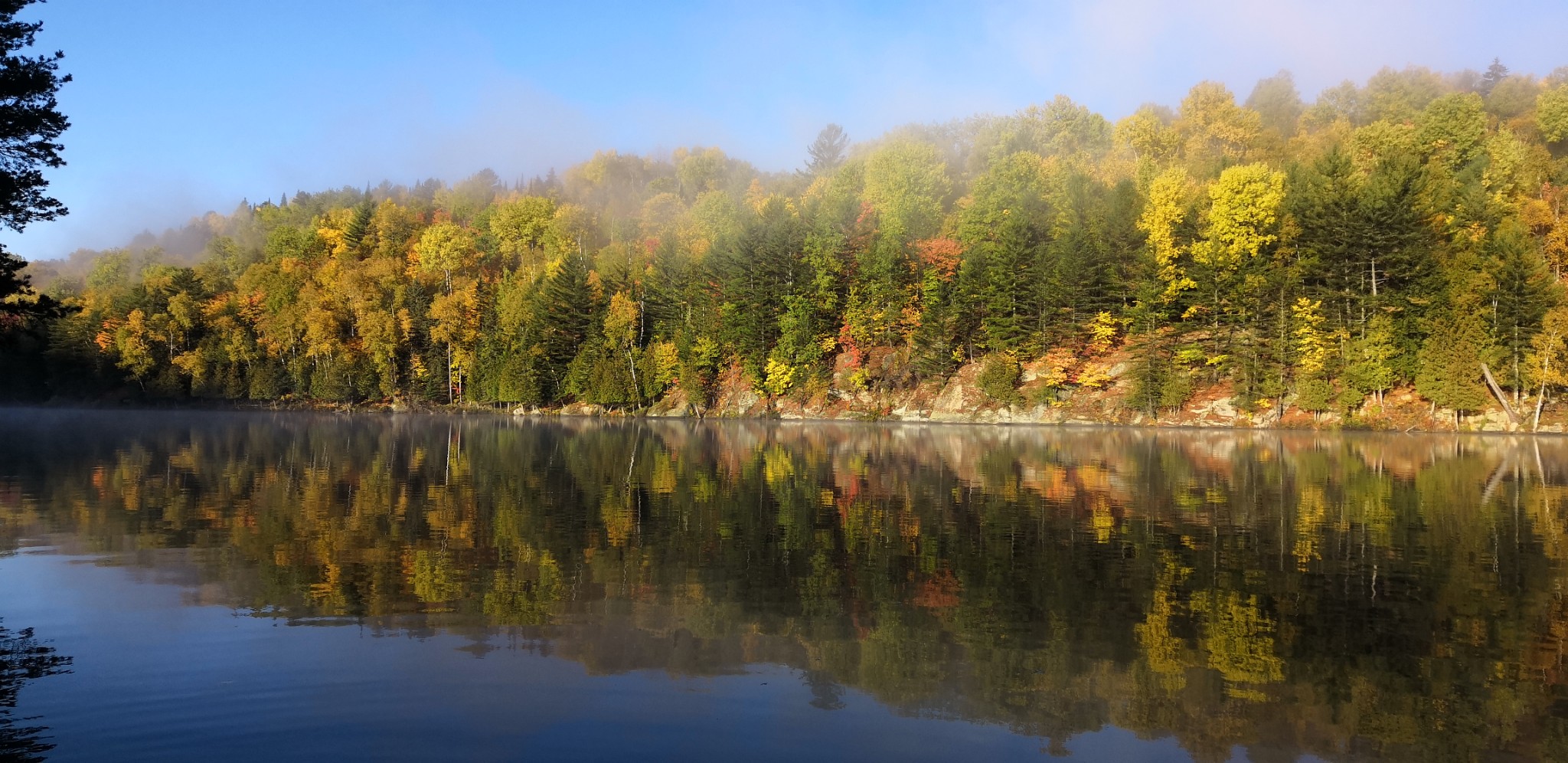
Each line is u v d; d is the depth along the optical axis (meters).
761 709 9.03
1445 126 75.88
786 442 50.91
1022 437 55.72
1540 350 53.06
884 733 8.45
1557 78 104.19
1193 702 9.40
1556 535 19.11
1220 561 16.45
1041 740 8.36
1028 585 14.53
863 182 112.88
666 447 46.69
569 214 120.75
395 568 15.55
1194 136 102.19
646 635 11.62
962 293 72.94
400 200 185.88
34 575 14.83
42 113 20.39
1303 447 45.47
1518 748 8.30
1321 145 91.56
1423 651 11.11
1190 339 66.00
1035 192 81.62
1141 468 34.12
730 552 17.25
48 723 8.50
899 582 14.71
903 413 74.56
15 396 106.25
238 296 109.50
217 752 7.88
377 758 7.74
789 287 81.81
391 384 97.94
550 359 92.12
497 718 8.70
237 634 11.48
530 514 22.02
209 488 26.98
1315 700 9.46
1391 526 20.38
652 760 7.75
